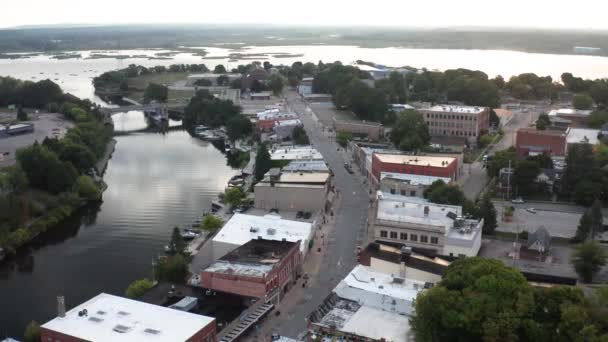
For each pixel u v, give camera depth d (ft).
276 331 464.65
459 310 386.32
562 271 567.18
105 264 642.63
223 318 450.71
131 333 393.50
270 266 514.27
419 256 542.16
